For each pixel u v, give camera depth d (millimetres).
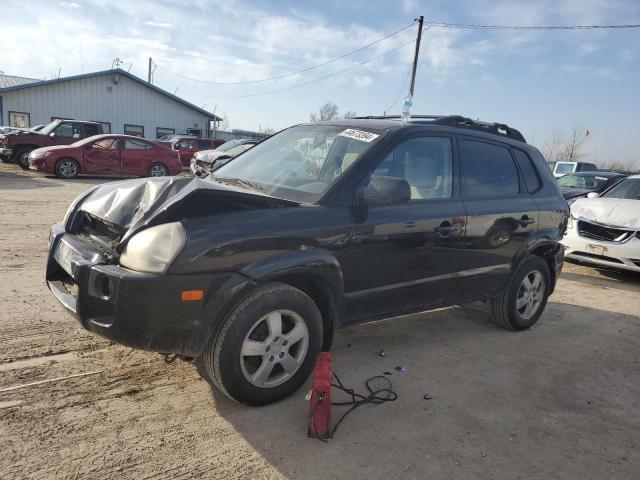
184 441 2775
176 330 2711
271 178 3736
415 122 4004
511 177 4660
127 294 2609
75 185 14203
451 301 4230
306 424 3016
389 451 2828
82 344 3803
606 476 2762
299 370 3221
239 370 2939
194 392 3283
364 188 3414
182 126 34500
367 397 3398
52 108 29984
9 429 2734
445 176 4031
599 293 6746
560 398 3635
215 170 4309
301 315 3139
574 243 7660
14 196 11180
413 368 3930
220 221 2844
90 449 2639
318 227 3158
